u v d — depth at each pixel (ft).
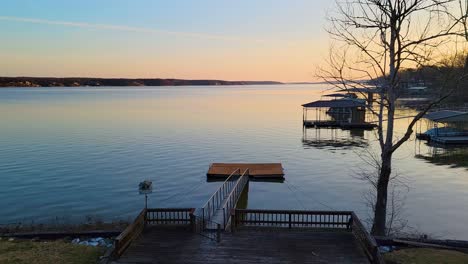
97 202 80.84
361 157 131.03
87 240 43.65
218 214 59.67
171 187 93.56
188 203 81.00
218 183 97.66
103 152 136.77
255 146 154.71
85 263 36.35
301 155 136.67
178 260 35.68
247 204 80.53
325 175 106.22
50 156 128.57
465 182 96.99
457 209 75.46
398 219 69.15
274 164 115.03
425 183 96.58
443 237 60.59
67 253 38.73
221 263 34.99
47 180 98.17
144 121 244.01
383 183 46.16
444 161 125.59
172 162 122.11
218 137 178.29
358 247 38.83
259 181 100.17
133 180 99.35
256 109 352.49
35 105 380.78
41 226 52.13
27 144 151.74
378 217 46.57
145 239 41.22
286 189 92.43
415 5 41.11
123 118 261.65
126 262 35.19
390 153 45.39
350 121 223.30
